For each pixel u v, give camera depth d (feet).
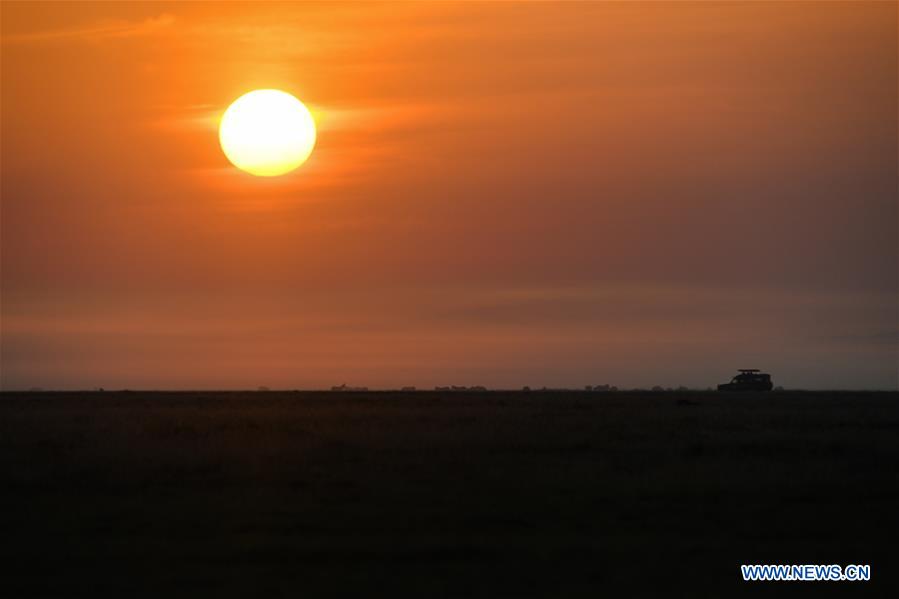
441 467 282.15
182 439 349.41
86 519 215.31
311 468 278.26
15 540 197.77
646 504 233.35
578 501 235.40
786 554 195.00
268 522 212.64
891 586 178.50
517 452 316.60
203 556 186.91
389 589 169.07
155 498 237.04
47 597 164.45
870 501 240.12
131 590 167.63
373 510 224.33
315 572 177.78
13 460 292.20
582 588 171.94
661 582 176.55
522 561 185.98
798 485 256.93
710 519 220.64
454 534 204.33
